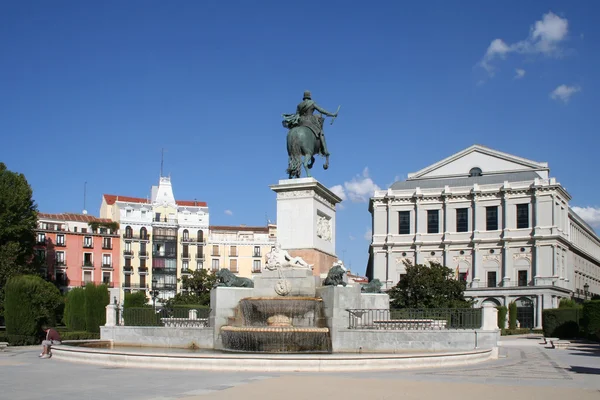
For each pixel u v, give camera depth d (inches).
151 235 4133.9
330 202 1104.2
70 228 3875.5
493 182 4372.5
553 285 3885.3
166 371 730.2
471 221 4271.7
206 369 738.2
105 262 3961.6
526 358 1010.1
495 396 545.3
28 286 1280.8
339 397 530.9
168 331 1015.6
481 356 872.9
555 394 561.6
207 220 4318.4
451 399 526.3
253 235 4424.2
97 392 564.1
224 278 1003.3
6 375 695.1
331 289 920.3
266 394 545.6
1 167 2694.4
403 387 591.8
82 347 923.4
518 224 4136.3
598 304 1599.4
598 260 5433.1
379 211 4512.8
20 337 1259.2
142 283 4062.5
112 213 4242.1
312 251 1008.9
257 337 887.7
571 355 1138.0
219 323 962.1
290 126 1086.4
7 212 2551.7
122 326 1064.8
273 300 927.7
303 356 731.4
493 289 4015.8
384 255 4453.7
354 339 905.5
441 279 2605.8
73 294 1684.3
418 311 1057.5
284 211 1032.8
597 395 559.8
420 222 4382.4
